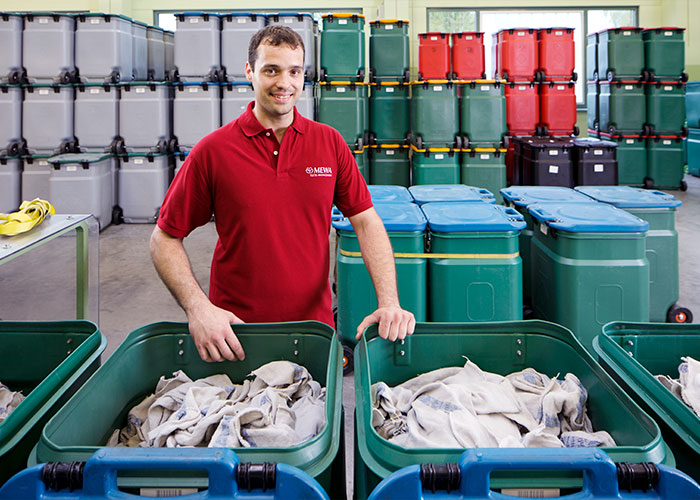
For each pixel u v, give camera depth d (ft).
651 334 5.04
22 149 22.68
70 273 16.67
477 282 9.51
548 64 26.16
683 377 4.64
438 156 23.13
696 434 3.60
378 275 5.51
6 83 22.38
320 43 24.08
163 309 14.03
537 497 2.97
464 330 4.92
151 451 2.96
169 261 5.25
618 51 27.37
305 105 23.35
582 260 9.67
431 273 9.68
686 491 2.85
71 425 3.64
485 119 22.82
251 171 5.50
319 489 2.85
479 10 32.94
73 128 23.03
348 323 9.93
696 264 17.07
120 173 22.93
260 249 5.62
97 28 22.38
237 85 22.93
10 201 22.58
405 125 24.95
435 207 10.78
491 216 9.98
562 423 4.28
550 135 26.55
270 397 4.10
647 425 3.45
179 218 5.46
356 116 23.59
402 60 24.64
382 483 2.90
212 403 4.06
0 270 16.90
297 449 3.09
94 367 4.67
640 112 27.78
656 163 28.09
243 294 5.76
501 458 2.89
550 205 11.07
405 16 31.91
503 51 26.30
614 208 10.77
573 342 4.63
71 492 2.93
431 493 2.92
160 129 22.77
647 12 32.91
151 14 32.65
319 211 5.69
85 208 21.04
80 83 22.70
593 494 2.92
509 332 4.91
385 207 10.58
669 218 11.08
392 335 4.52
